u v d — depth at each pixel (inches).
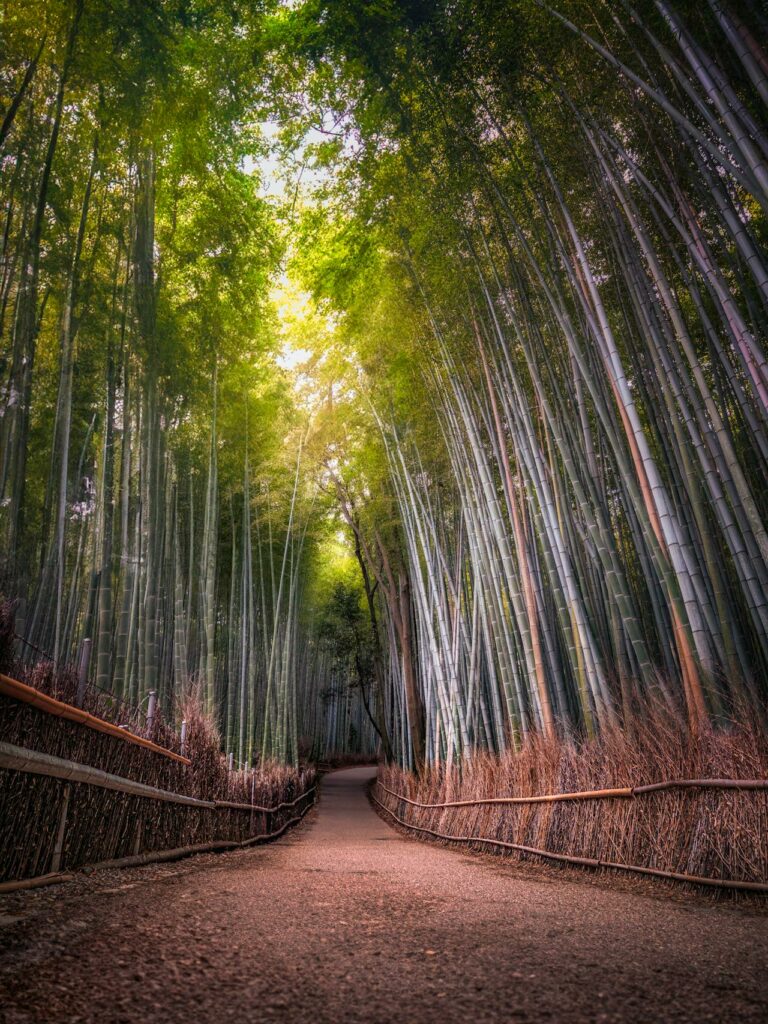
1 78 177.2
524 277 237.9
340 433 484.4
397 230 272.8
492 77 193.2
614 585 178.2
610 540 184.2
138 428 271.3
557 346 229.0
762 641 142.8
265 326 376.5
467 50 192.7
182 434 349.7
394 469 399.9
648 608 221.9
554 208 213.0
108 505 208.8
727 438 143.9
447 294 267.6
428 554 354.0
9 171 188.1
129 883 106.6
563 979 53.9
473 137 208.7
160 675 303.9
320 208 303.9
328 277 343.6
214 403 337.4
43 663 120.1
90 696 141.1
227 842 233.6
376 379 390.3
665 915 93.8
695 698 147.8
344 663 916.0
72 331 205.2
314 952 61.2
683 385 165.9
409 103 227.0
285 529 526.6
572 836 177.5
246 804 276.1
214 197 275.0
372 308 347.3
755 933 80.0
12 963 51.8
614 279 210.8
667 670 191.3
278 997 47.4
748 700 133.3
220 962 56.1
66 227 216.7
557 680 224.1
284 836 365.7
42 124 194.1
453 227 237.5
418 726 474.6
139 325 240.2
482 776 263.4
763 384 132.2
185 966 54.2
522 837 209.9
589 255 222.8
